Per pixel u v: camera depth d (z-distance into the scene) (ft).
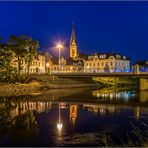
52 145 108.99
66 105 223.51
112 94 327.06
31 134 126.52
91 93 340.80
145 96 298.97
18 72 430.20
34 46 440.45
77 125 145.07
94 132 129.90
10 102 246.27
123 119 161.07
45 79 465.06
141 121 154.81
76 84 497.87
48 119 162.71
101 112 186.29
